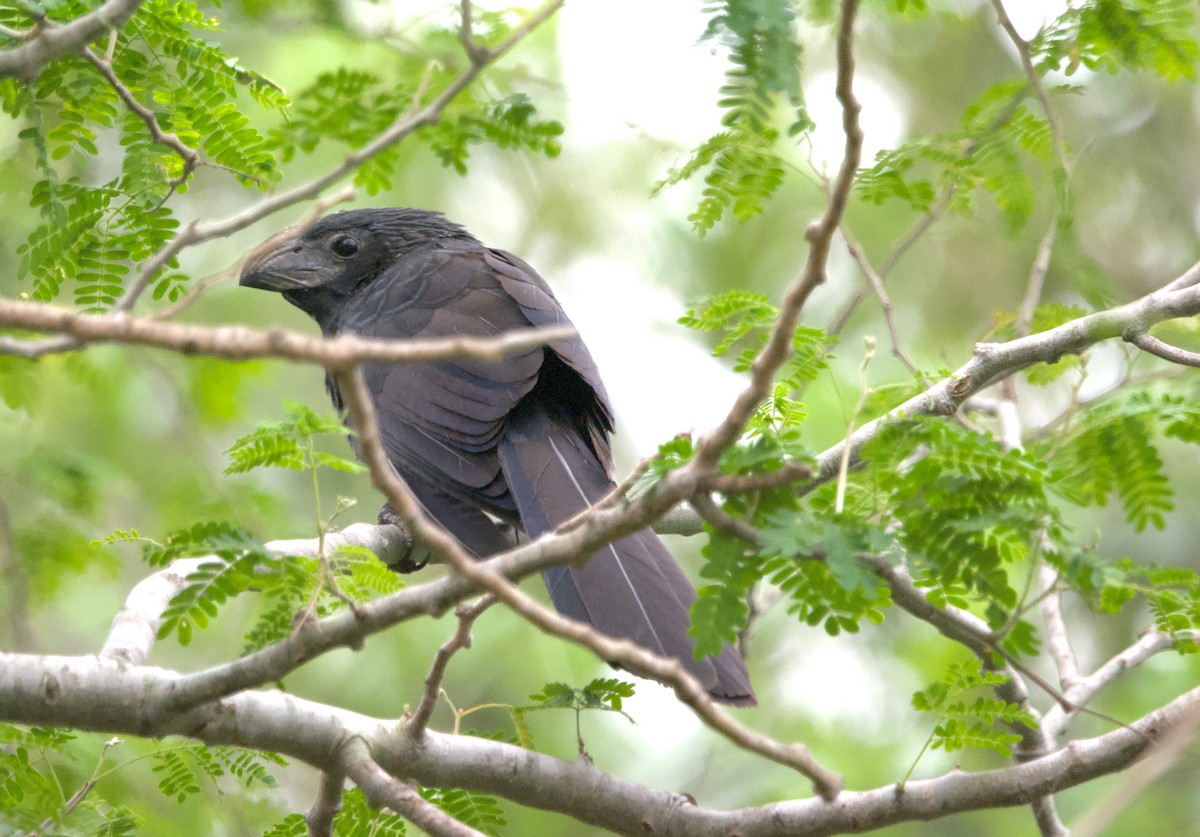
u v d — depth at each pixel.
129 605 6.43
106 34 7.23
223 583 5.74
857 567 5.01
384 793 5.84
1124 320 8.17
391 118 8.38
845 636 14.85
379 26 10.59
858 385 13.25
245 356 4.20
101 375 13.13
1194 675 13.26
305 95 8.25
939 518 5.48
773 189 8.25
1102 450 8.36
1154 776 6.12
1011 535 5.69
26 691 5.65
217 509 12.05
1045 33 8.73
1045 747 7.73
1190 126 17.33
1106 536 14.28
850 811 6.47
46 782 6.81
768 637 14.98
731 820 6.55
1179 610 6.05
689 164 8.20
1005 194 8.77
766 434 5.41
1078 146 16.44
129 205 7.81
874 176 8.86
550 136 8.70
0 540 11.63
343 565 6.43
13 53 6.88
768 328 8.10
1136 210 17.22
